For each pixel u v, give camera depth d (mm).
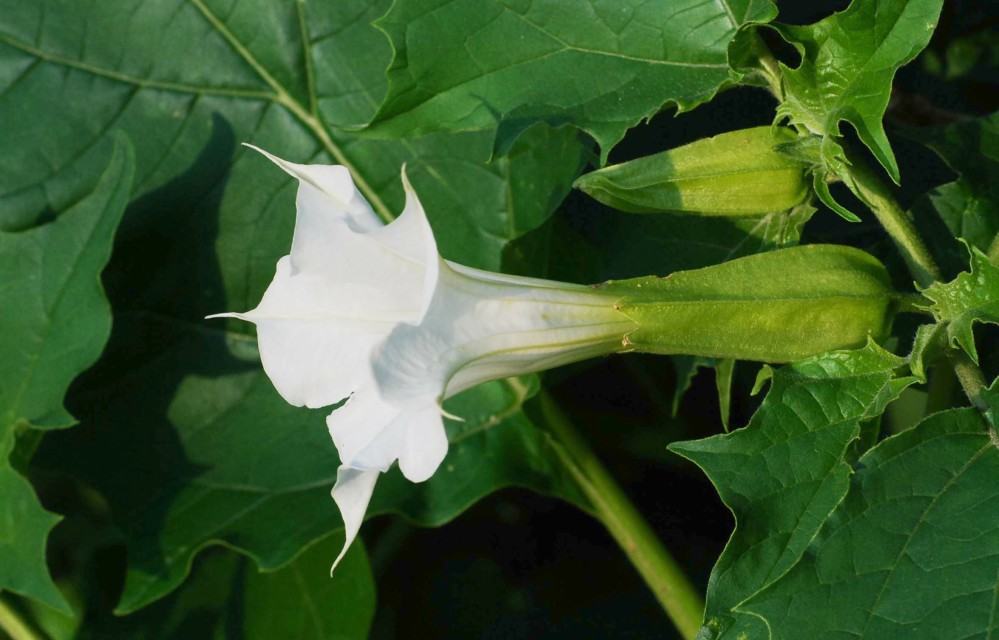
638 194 304
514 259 364
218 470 370
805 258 297
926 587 273
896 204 306
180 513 366
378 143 370
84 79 367
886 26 284
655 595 366
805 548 275
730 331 295
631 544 364
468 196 368
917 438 282
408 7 306
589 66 308
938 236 329
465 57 307
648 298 294
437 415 270
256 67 368
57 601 346
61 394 351
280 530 363
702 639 278
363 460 271
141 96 369
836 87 289
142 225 370
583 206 367
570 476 369
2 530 348
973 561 273
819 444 286
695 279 296
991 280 287
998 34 370
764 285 295
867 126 285
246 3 366
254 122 370
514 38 308
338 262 282
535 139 360
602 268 341
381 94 367
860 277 296
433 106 308
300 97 369
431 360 277
